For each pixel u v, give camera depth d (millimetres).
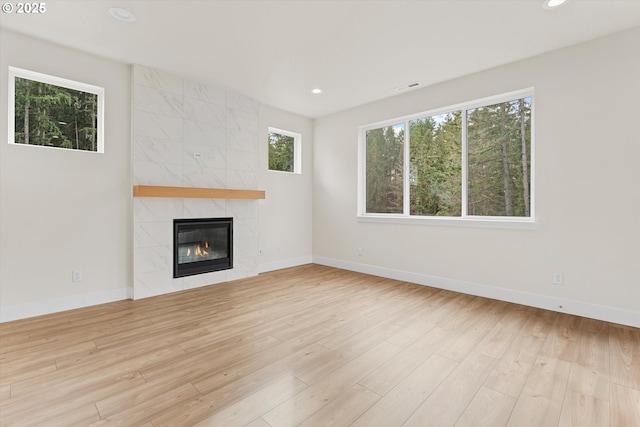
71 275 3127
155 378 1909
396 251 4457
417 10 2424
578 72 2943
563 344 2381
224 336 2525
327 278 4512
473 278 3695
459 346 2359
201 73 3701
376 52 3121
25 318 2865
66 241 3092
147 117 3570
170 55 3236
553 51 3082
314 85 4043
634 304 2695
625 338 2471
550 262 3133
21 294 2857
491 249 3545
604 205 2828
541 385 1851
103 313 3029
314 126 5586
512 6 2363
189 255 3990
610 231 2803
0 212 2752
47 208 2982
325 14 2486
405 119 4445
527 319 2891
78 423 1514
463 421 1545
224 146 4285
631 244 2709
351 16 2508
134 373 1965
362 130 4992
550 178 3121
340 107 4953
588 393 1770
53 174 3012
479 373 1982
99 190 3293
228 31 2756
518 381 1894
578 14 2469
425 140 4270
